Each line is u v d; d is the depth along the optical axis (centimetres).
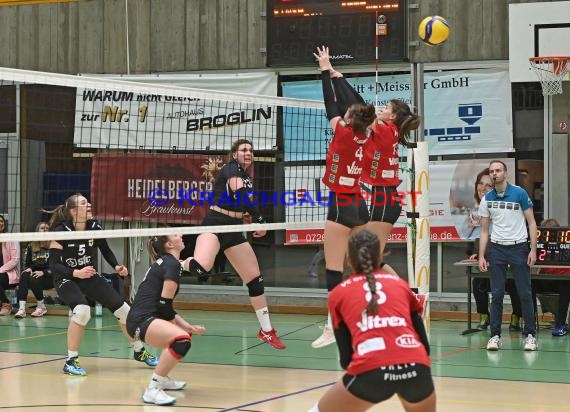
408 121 843
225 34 1428
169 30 1453
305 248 1401
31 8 1516
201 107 1420
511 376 882
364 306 510
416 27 1335
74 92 1464
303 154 1346
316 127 1338
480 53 1320
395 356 499
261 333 986
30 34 1517
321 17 1350
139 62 1468
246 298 1439
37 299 1390
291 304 1409
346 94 845
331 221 815
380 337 503
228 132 1409
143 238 1443
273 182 1388
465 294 1336
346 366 518
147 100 1441
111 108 1450
